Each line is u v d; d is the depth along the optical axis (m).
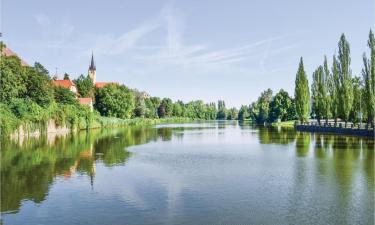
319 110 105.50
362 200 23.81
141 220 20.11
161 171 34.53
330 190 26.48
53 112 88.00
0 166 36.59
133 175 32.41
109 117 141.00
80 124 103.25
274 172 33.78
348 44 84.81
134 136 82.06
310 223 19.62
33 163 38.59
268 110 176.50
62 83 140.38
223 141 69.44
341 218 20.34
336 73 88.69
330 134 85.12
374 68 72.06
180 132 101.88
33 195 25.20
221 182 29.47
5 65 73.69
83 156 44.69
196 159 43.00
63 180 30.03
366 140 65.81
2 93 71.44
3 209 22.06
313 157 43.62
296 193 25.72
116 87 168.25
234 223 19.66
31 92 84.44
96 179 30.52
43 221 20.00
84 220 20.12
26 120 75.12
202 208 22.27
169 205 22.88
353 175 31.86
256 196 25.00
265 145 60.25
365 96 74.31
